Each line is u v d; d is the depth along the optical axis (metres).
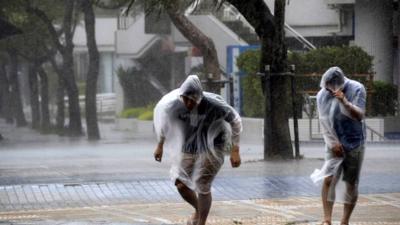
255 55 56.59
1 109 113.94
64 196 26.75
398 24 59.62
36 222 21.67
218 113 19.48
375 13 58.62
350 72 53.28
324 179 20.22
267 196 26.00
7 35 55.12
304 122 52.25
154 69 87.50
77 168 36.59
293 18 67.75
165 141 20.09
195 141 19.56
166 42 83.88
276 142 36.84
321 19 67.12
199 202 19.66
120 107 92.19
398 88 58.62
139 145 60.91
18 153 51.94
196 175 19.61
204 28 71.38
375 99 54.03
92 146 60.41
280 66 36.72
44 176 32.84
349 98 20.17
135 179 30.89
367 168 33.75
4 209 24.20
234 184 28.66
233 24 71.38
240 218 21.91
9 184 30.02
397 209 23.28
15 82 99.62
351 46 54.56
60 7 77.94
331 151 20.14
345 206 20.27
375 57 58.69
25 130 93.38
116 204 24.89
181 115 19.53
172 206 24.28
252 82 56.66
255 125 55.62
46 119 89.38
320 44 67.44
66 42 77.44
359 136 20.09
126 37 88.12
